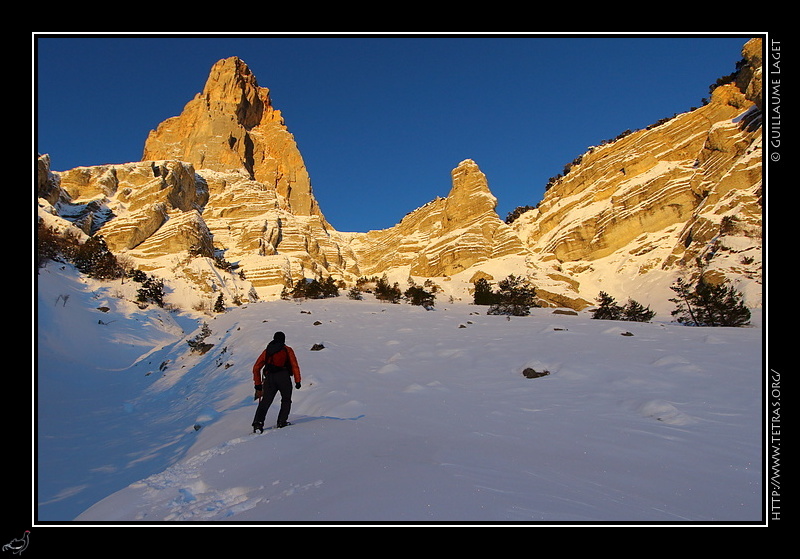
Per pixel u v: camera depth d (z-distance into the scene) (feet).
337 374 31.01
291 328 58.59
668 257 171.63
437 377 29.17
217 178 367.45
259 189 367.45
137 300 118.73
